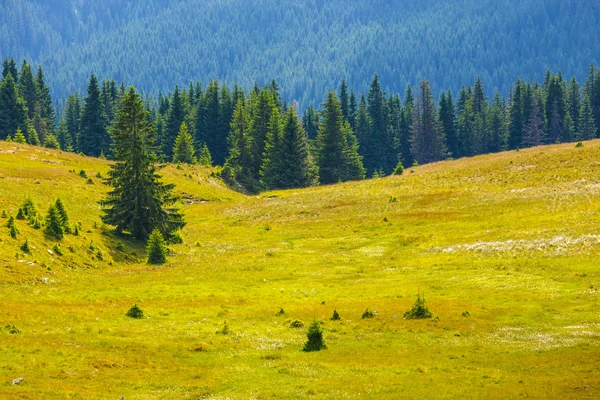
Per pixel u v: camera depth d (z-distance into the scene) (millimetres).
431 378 37562
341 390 35250
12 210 96812
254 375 39281
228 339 48375
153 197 101875
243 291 71125
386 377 38062
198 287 72750
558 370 38688
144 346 45438
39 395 34031
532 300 60500
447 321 53688
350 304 62375
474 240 92312
